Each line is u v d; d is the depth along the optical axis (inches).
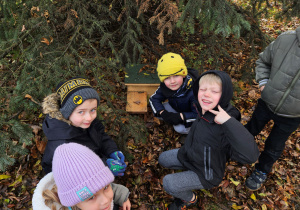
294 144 116.1
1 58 89.2
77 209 47.3
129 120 102.5
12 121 73.9
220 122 60.2
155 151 112.9
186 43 156.7
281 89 70.5
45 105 60.9
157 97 110.2
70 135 62.1
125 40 121.8
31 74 82.7
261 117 86.8
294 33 65.7
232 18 89.4
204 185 75.6
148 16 138.9
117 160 75.0
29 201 91.7
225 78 59.7
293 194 98.1
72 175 40.0
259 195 97.4
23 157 103.2
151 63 142.5
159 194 97.1
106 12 124.6
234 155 66.5
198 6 83.6
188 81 98.9
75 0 102.8
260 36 131.3
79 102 57.2
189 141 78.1
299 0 105.5
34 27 88.0
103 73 103.5
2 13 98.0
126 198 67.2
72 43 104.9
